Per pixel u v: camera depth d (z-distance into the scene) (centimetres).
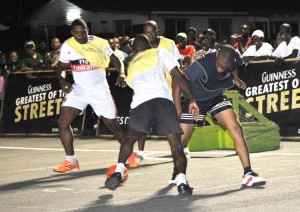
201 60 1055
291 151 1430
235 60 1058
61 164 1281
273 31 3619
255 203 927
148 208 930
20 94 1966
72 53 1248
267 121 1479
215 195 993
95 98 1263
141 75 1020
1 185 1170
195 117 1020
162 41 1276
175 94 1059
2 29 3391
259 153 1422
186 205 937
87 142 1769
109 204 966
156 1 3262
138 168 1285
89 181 1168
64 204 981
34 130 1941
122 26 3228
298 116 1622
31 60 2038
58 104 1917
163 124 1003
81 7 3231
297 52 1666
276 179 1092
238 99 1498
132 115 1011
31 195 1064
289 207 895
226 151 1473
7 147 1738
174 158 1009
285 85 1636
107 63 1261
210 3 3412
